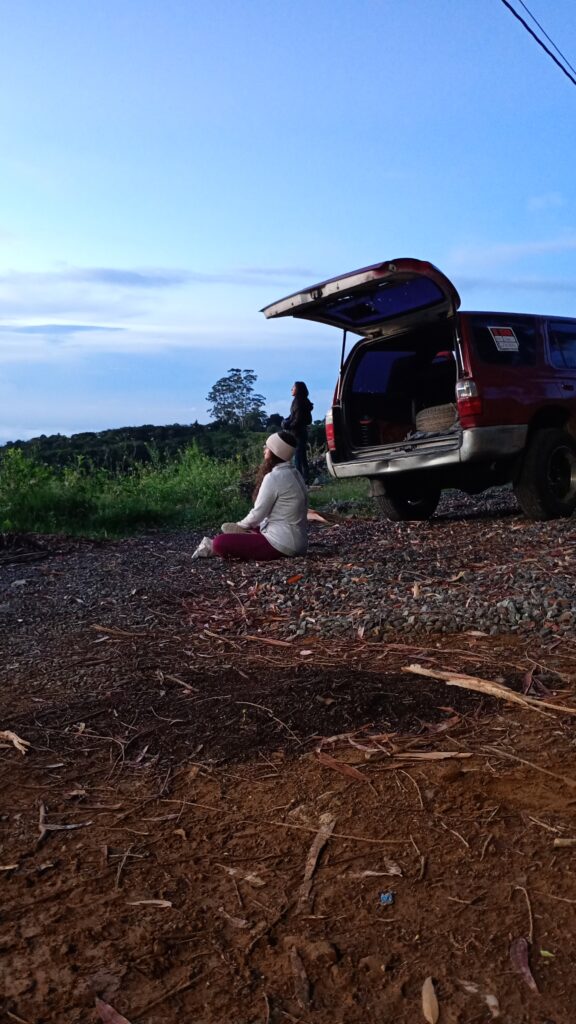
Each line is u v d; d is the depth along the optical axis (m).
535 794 2.65
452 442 8.07
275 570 6.81
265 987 1.88
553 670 3.80
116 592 6.61
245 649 4.64
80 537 10.10
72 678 4.32
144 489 12.78
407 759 2.99
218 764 3.10
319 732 3.29
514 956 1.91
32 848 2.59
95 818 2.77
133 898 2.27
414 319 8.44
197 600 6.05
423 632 4.62
